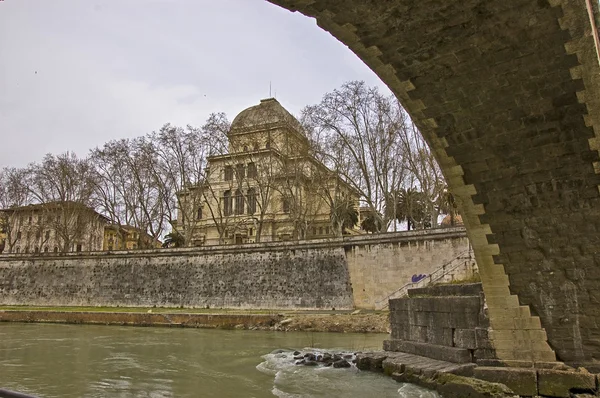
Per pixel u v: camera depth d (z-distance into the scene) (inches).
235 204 2487.7
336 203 1941.4
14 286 2129.7
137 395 536.1
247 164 2450.8
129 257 1932.8
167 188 2258.9
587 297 466.0
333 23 366.9
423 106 443.5
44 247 3393.2
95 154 2314.2
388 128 1724.9
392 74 418.6
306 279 1578.5
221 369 704.4
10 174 2549.2
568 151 424.5
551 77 385.7
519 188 463.8
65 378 645.3
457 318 558.9
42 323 1636.3
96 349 949.2
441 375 514.0
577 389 453.4
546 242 472.4
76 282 2010.3
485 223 494.9
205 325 1424.7
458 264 1248.8
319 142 1829.5
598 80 371.2
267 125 2285.9
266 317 1364.4
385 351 698.2
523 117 421.7
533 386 473.4
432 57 391.5
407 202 2058.3
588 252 456.4
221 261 1750.7
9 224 2748.5
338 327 1259.8
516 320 504.7
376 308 1439.5
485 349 522.9
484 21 351.9
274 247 1667.1
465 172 480.4
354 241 1521.9
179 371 693.3
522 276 494.6
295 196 2050.9
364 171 1688.0
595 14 376.5
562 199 450.0
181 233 2869.1
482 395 472.4
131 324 1528.1
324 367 686.5
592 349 469.7
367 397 492.7
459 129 451.8
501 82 401.4
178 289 1796.3
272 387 561.0
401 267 1425.9
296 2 343.0
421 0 334.0
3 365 757.9
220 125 2155.5
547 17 341.7
